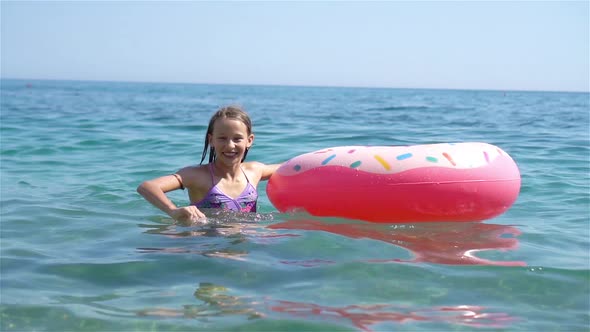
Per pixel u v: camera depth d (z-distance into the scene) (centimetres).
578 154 798
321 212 432
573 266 340
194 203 461
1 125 1167
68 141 895
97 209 479
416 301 288
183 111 2019
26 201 504
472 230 417
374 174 408
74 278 318
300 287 302
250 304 282
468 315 273
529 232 416
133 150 808
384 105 2847
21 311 275
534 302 289
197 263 338
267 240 381
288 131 1056
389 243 378
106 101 2998
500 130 1182
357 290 299
